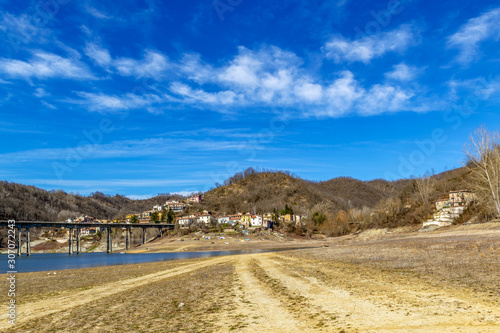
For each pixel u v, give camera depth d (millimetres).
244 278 37781
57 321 22188
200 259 86938
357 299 20547
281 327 15844
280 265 50719
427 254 40812
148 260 110188
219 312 20531
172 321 19375
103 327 19438
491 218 94250
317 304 20203
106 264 98250
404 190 198625
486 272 24828
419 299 18797
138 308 24641
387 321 15047
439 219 121438
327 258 53844
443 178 181875
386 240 96188
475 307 15883
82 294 35250
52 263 113500
